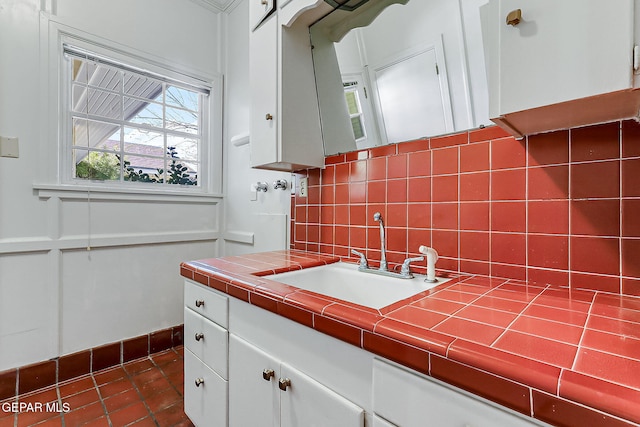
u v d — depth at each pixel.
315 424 0.75
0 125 1.55
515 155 0.93
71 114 1.82
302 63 1.44
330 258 1.40
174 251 2.20
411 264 1.17
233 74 2.35
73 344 1.78
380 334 0.59
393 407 0.58
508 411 0.45
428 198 1.13
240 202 2.25
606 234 0.79
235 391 1.03
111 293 1.92
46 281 1.68
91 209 1.84
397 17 1.19
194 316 1.27
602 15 0.54
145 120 2.13
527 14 0.61
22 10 1.62
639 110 0.66
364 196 1.34
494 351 0.48
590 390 0.38
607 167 0.78
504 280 0.94
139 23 2.01
